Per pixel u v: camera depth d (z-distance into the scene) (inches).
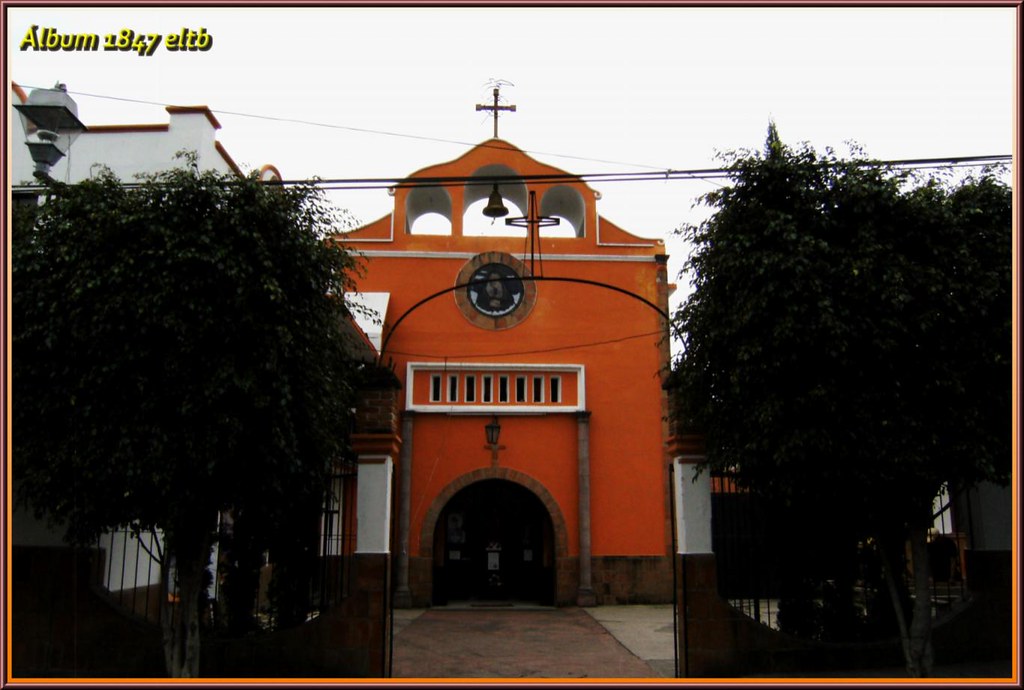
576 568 785.6
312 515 441.1
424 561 780.0
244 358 319.9
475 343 828.6
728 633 404.5
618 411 823.1
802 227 354.6
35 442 320.2
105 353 313.0
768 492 375.6
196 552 343.9
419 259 843.4
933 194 354.9
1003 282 342.0
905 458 331.3
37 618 402.6
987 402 337.7
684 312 401.1
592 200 866.8
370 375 432.8
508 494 858.1
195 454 309.3
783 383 348.2
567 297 845.2
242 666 397.7
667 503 803.4
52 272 324.5
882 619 431.2
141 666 396.2
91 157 557.3
